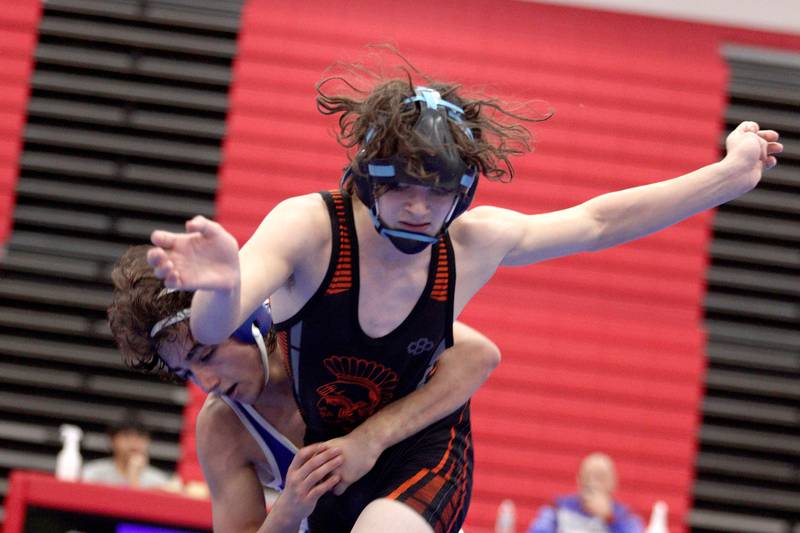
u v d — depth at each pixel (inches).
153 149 787.4
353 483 217.0
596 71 800.3
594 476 569.0
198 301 165.9
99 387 745.6
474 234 205.2
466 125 189.6
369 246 194.4
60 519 367.6
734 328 781.9
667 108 799.1
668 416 756.6
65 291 759.7
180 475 716.0
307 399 211.9
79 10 802.8
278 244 183.9
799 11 823.7
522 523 727.1
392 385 208.7
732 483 759.1
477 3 813.2
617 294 771.4
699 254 788.0
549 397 751.1
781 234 799.1
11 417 740.0
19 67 792.3
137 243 773.9
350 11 807.1
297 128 789.2
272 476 235.9
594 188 784.3
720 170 220.2
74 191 778.2
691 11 821.9
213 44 802.2
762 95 805.2
